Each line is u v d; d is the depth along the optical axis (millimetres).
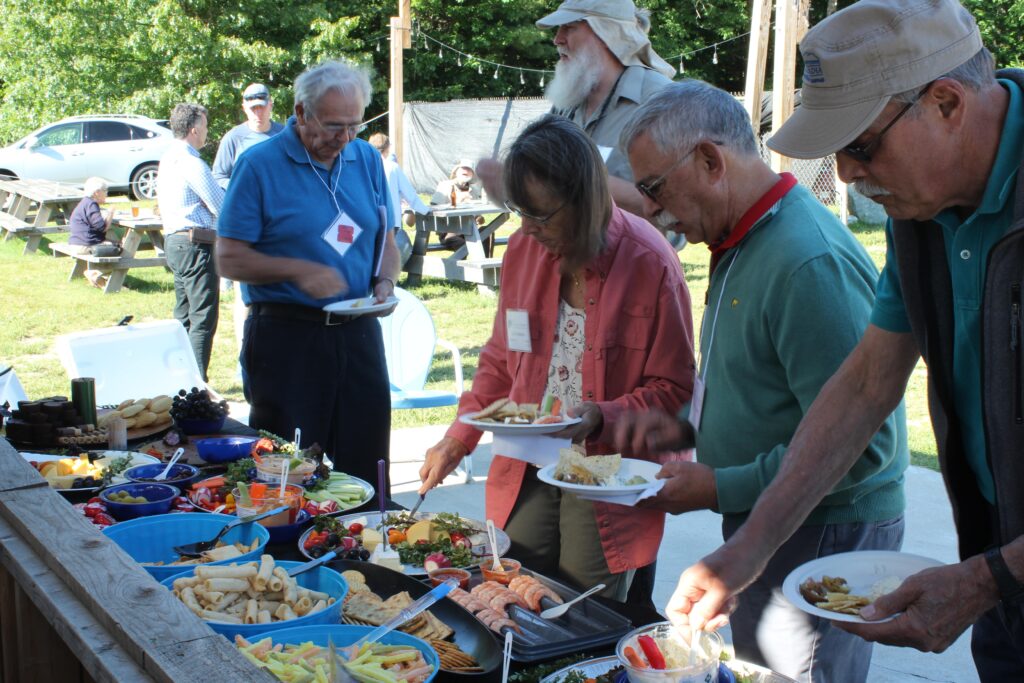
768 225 2125
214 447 3121
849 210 16281
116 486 2693
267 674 1364
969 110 1537
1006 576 1504
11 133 25969
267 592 1938
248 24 25703
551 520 2857
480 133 20641
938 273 1766
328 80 3840
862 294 2062
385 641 1809
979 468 1834
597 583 2764
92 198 12336
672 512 2197
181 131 7480
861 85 1520
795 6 10734
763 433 2180
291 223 3928
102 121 21375
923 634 1544
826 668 2170
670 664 1642
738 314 2160
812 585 1733
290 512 2518
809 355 2020
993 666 2082
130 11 25703
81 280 12273
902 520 2223
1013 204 1571
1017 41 21844
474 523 2553
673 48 25828
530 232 2568
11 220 14680
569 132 2502
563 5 3801
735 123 2125
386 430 4191
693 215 2168
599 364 2703
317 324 3908
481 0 27156
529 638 1923
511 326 2867
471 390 3031
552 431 2535
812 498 1877
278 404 3904
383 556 2318
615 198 3391
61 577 1782
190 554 2234
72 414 3408
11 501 2133
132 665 1454
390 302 4031
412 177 20984
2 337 9461
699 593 1771
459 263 11820
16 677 2180
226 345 9484
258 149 3918
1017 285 1570
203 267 7523
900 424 2182
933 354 1797
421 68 27062
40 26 25531
